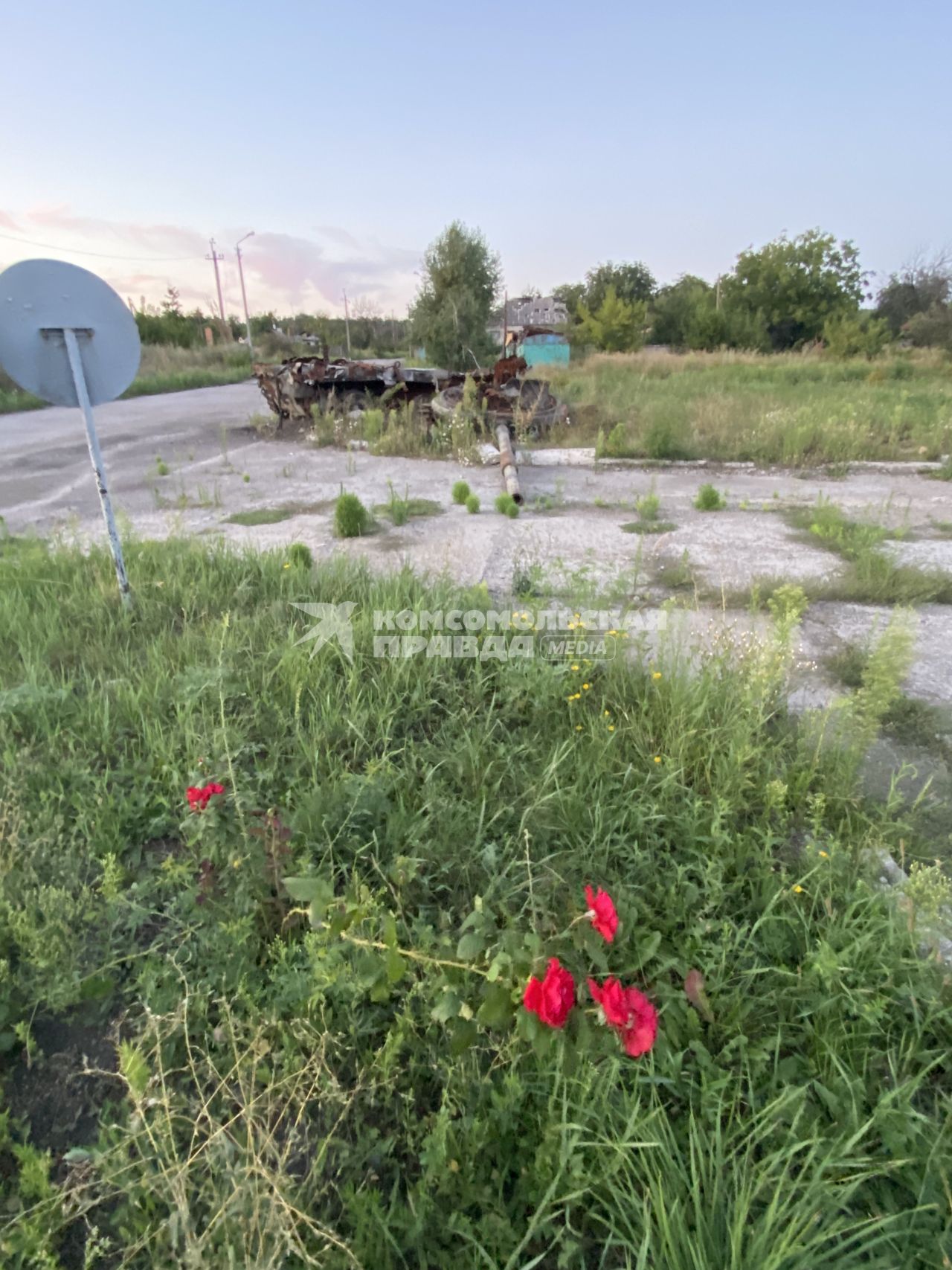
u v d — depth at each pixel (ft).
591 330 115.85
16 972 6.80
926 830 9.37
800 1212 4.88
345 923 5.89
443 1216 5.17
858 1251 4.64
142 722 10.64
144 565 17.65
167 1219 4.91
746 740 9.72
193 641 13.47
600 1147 5.36
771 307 125.49
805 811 9.36
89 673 12.68
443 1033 6.34
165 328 132.67
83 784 9.34
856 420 38.75
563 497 28.81
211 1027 6.47
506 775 9.87
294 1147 5.71
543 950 6.09
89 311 13.53
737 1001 6.53
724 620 15.56
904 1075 6.11
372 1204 5.10
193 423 54.44
